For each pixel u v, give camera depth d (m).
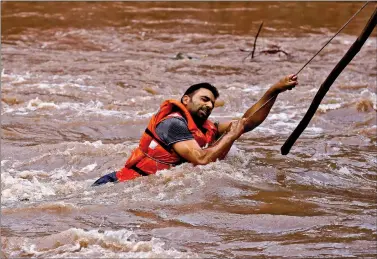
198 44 45.06
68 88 31.91
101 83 33.38
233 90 31.86
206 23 52.28
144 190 17.78
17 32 47.75
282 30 50.09
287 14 56.16
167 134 18.58
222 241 14.79
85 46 43.84
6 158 21.55
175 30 49.62
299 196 17.81
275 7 58.88
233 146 21.98
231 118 27.44
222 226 15.59
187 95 19.42
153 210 16.48
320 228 15.58
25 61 38.41
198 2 61.06
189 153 18.56
